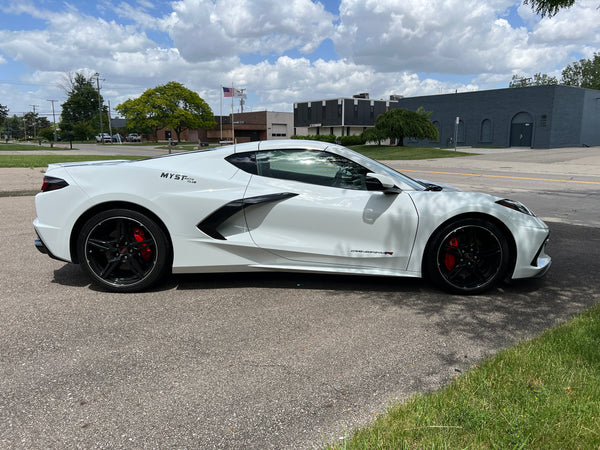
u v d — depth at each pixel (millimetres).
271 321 3178
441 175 16297
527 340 2770
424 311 3373
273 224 3721
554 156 27766
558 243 5648
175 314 3297
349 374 2451
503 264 3662
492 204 3643
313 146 3824
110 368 2506
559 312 3359
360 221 3670
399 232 3660
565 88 39406
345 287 3908
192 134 81688
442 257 3688
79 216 3666
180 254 3703
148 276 3713
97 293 3732
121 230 3682
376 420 1979
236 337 2920
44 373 2443
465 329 3049
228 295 3699
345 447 1772
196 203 3654
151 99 67375
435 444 1747
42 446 1859
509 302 3572
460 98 45188
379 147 38594
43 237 3711
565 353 2473
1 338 2861
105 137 85625
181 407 2145
